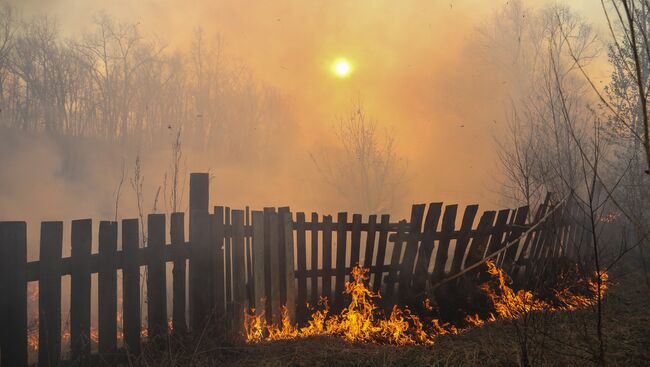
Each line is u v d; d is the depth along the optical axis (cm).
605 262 659
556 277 564
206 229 463
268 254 523
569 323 434
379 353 402
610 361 341
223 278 482
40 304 362
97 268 392
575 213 677
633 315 449
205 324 452
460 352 387
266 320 512
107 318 393
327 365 384
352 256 586
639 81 197
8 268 350
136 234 415
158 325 423
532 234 642
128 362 393
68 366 373
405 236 608
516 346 380
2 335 345
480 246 644
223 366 396
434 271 622
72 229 381
